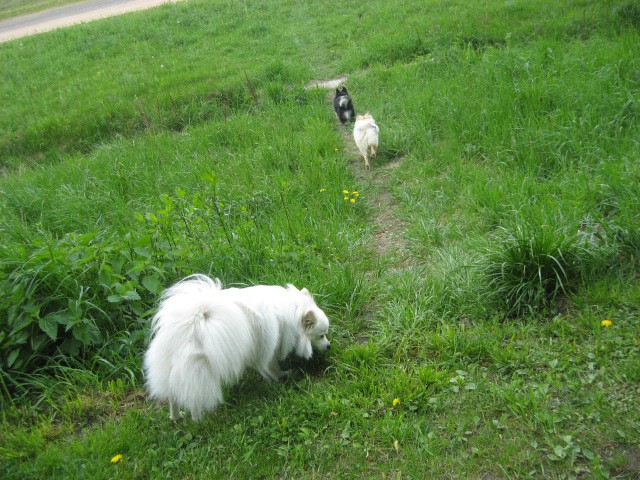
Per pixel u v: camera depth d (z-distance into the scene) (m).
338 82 11.39
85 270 4.04
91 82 13.71
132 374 3.68
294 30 15.54
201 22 17.72
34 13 26.55
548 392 3.06
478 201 5.40
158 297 4.11
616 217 4.23
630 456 2.56
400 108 8.55
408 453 2.83
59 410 3.51
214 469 2.91
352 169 7.27
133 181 7.38
